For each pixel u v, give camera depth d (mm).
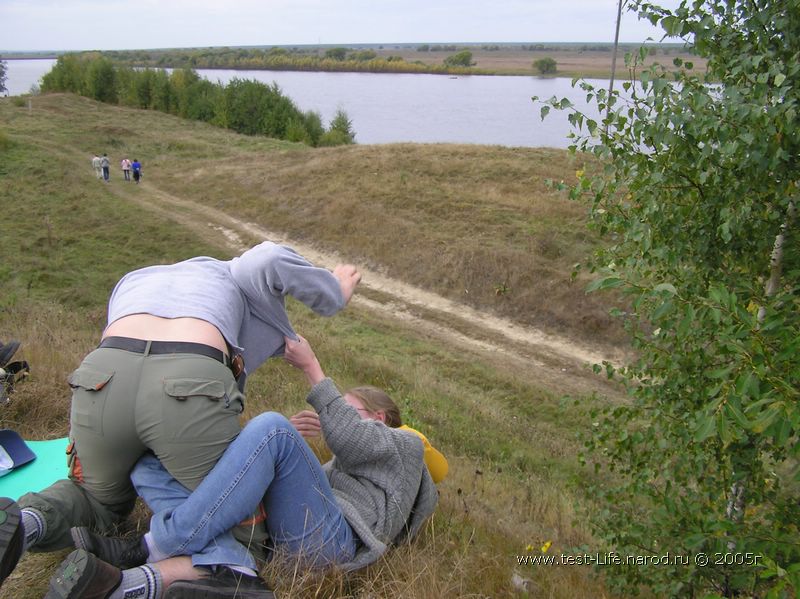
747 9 3680
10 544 2133
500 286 20828
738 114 3373
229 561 2443
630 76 3781
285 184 31594
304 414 3477
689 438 3967
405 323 20172
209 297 2707
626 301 18781
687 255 3891
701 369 3834
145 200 32469
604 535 4336
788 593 2980
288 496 2707
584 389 16547
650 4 3713
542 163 31125
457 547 3711
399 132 91438
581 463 4719
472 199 26641
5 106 56406
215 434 2463
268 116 63750
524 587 3520
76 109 60500
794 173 3551
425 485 3408
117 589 2283
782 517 3410
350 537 2898
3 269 22719
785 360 2664
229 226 28906
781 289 3855
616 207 4137
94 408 2408
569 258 21500
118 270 24266
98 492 2641
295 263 2918
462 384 16031
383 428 3193
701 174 3445
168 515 2469
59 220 28047
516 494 6594
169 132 54250
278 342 3037
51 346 7566
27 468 3408
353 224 26375
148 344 2475
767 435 2529
